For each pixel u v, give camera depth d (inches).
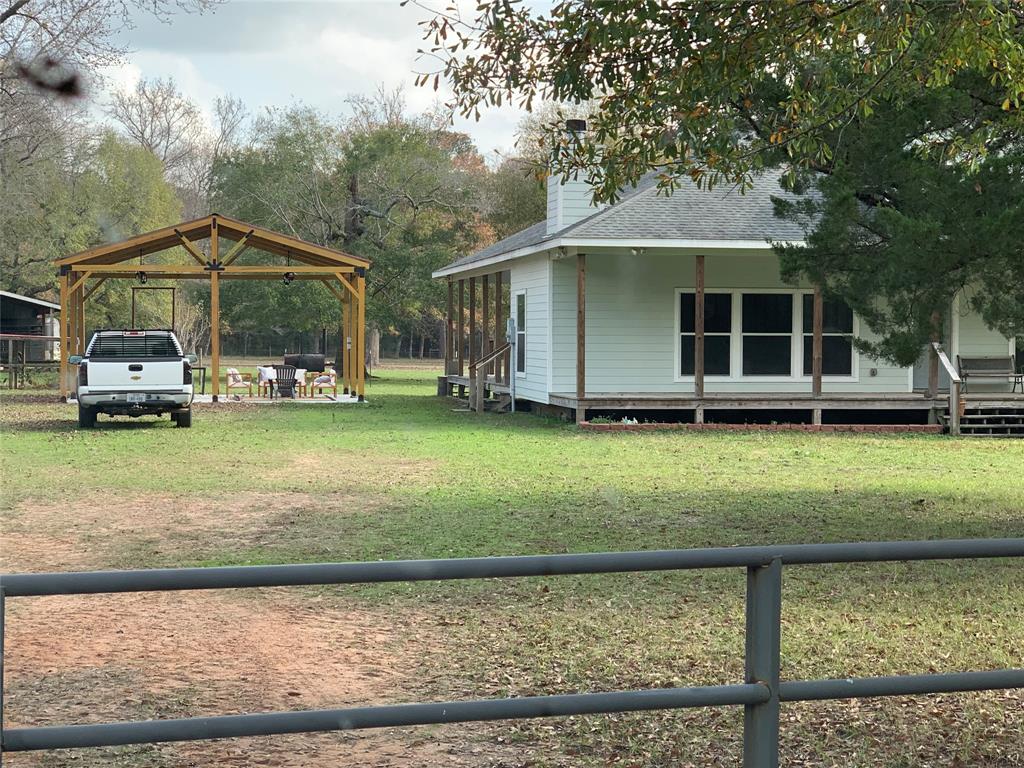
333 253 1178.0
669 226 879.1
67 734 120.8
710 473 608.7
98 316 1926.7
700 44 354.0
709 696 132.3
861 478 590.6
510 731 209.3
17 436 813.9
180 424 892.6
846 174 441.4
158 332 923.4
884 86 403.2
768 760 134.4
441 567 122.8
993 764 192.9
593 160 390.0
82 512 475.5
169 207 2017.7
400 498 515.8
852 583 343.6
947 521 450.3
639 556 127.8
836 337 946.1
